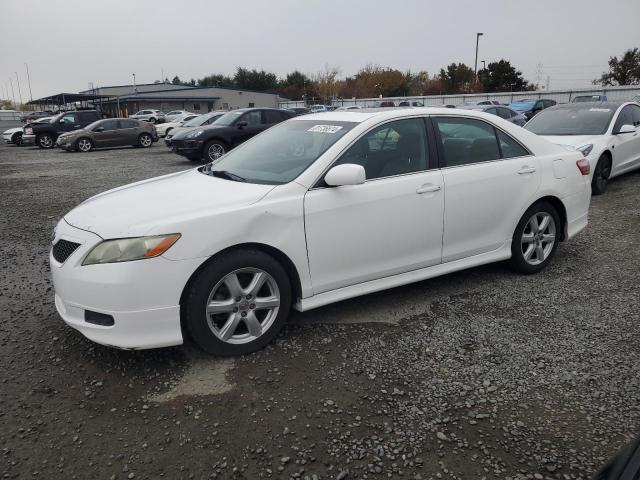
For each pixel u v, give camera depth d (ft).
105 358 11.03
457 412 9.21
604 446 8.31
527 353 11.14
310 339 11.79
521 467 7.89
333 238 11.66
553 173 15.44
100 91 230.48
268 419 9.02
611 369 10.47
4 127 146.72
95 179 39.78
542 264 15.83
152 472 7.82
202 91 218.18
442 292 14.46
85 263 9.99
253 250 10.85
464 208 13.61
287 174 11.91
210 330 10.61
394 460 8.07
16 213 26.91
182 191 11.85
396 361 10.86
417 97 166.71
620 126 28.63
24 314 13.37
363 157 12.29
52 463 7.99
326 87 216.95
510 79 214.90
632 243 18.80
